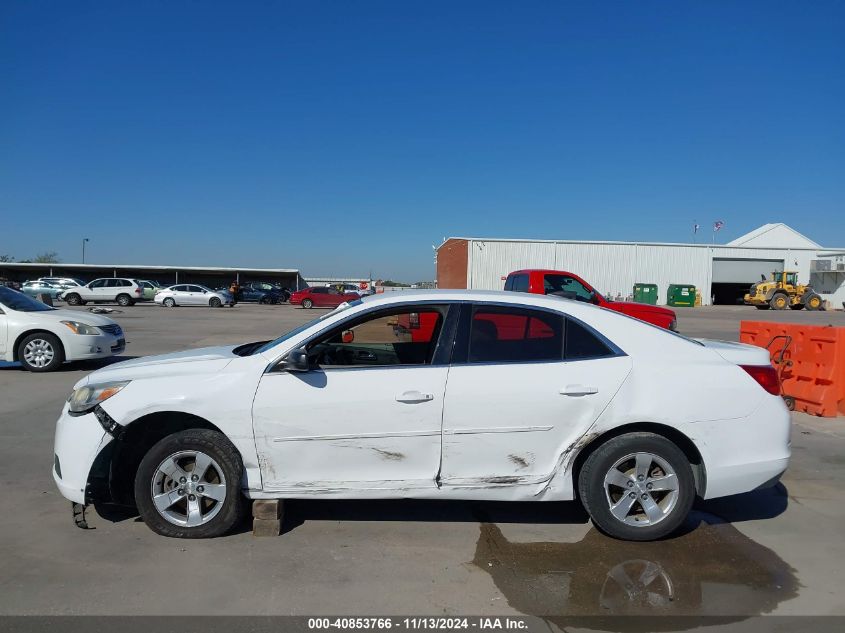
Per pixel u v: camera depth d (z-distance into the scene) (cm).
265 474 402
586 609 331
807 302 4391
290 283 6969
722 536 426
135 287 3966
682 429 404
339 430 397
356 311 422
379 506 471
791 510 478
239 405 395
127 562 375
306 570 368
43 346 1042
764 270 5331
